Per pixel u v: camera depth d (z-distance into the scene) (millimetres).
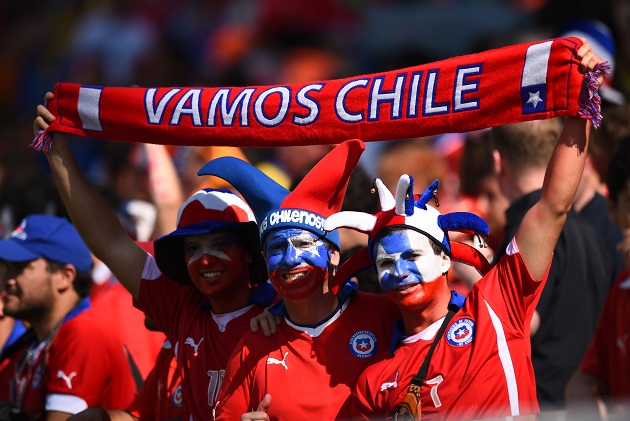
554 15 31422
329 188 14594
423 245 13789
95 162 34719
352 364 14570
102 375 18250
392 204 14070
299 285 14430
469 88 14672
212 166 15727
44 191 22938
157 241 15945
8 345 20516
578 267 17219
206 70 42250
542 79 14188
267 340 14992
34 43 45812
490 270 14266
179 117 16359
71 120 16953
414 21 37500
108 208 17156
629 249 15906
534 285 13898
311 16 41938
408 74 15102
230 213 15875
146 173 27281
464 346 13734
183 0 43688
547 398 17078
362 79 15406
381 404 13867
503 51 14516
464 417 13438
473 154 22406
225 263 15727
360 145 14586
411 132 15055
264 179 15453
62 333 18438
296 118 15703
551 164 14039
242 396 14906
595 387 16641
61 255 18922
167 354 17328
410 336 14156
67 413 17953
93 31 43312
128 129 16672
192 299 16531
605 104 20703
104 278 22750
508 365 13602
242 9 43031
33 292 18828
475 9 36969
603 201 19484
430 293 13828
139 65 42344
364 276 17375
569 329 17078
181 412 16703
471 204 22266
